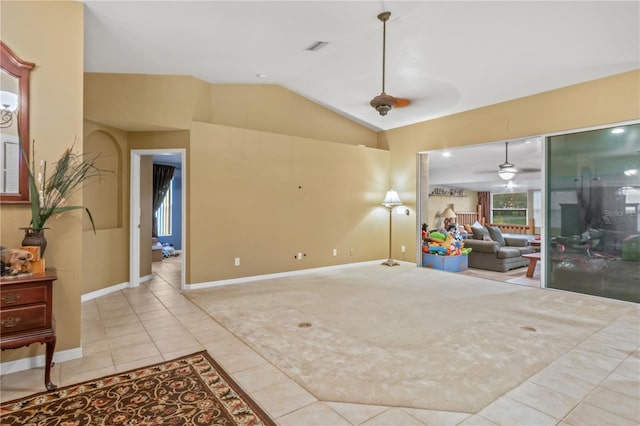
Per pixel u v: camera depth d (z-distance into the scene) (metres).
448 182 9.65
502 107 5.59
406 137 7.12
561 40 3.90
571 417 2.00
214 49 4.09
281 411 2.06
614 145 4.50
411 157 7.03
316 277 5.82
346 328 3.44
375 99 3.62
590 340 3.14
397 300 4.45
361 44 4.22
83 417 1.99
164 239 9.12
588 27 3.62
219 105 5.50
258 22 3.48
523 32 3.83
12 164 2.52
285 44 4.11
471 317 3.78
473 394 2.24
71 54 2.76
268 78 5.48
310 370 2.57
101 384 2.36
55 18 2.71
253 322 3.60
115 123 4.65
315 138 6.58
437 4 3.39
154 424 1.93
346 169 6.74
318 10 3.34
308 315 3.83
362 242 7.01
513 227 11.27
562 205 4.98
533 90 5.10
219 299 4.45
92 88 4.40
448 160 8.76
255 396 2.22
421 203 7.00
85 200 4.51
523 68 4.58
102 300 4.41
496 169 8.57
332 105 6.55
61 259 2.72
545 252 5.14
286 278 5.73
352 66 4.91
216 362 2.70
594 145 4.67
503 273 6.72
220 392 2.27
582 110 4.71
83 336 3.21
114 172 5.02
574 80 4.70
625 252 4.44
